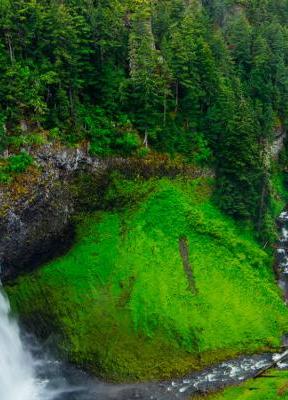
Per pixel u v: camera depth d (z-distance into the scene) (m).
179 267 68.69
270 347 62.28
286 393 54.44
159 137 77.81
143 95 73.38
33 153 63.38
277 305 67.81
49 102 68.31
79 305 62.91
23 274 63.94
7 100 62.03
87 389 56.84
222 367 59.44
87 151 69.88
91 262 66.69
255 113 86.94
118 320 61.94
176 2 93.62
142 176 75.12
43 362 59.78
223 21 117.19
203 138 81.12
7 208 59.88
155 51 77.94
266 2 123.38
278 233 82.69
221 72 88.50
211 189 79.12
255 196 76.75
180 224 73.06
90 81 73.19
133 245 69.19
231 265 70.81
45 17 66.75
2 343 59.50
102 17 73.44
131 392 56.34
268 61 98.06
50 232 65.50
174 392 56.22
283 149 99.00
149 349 60.12
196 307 64.56
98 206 71.31
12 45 65.50
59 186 66.62
